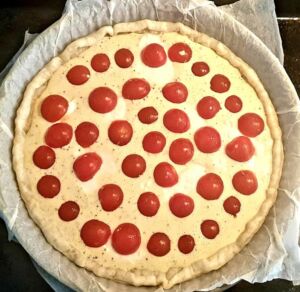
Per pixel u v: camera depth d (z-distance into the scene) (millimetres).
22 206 260
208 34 302
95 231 255
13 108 277
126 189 263
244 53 297
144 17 300
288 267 256
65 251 253
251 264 253
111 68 285
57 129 269
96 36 291
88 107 275
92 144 270
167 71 286
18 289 273
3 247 278
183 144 270
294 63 318
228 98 285
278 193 272
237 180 270
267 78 292
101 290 246
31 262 277
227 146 275
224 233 263
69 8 287
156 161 269
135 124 273
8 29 315
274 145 280
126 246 255
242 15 305
